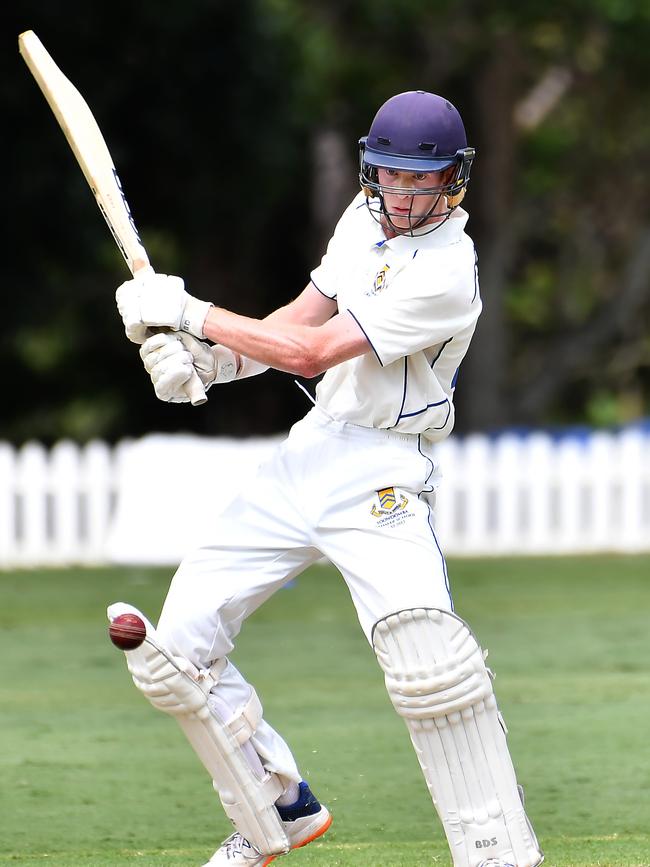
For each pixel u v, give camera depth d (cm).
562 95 7312
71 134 1327
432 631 1203
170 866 1385
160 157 5616
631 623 2942
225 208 5859
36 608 3175
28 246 5575
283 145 5809
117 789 1706
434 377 1259
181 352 1241
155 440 3909
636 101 7225
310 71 6253
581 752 1869
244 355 1237
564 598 3281
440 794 1234
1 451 3962
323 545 1259
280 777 1301
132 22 5238
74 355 7450
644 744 1906
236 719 1270
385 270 1257
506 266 7450
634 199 7769
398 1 6181
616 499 4219
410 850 1444
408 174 1230
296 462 1270
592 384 9169
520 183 7512
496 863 1221
